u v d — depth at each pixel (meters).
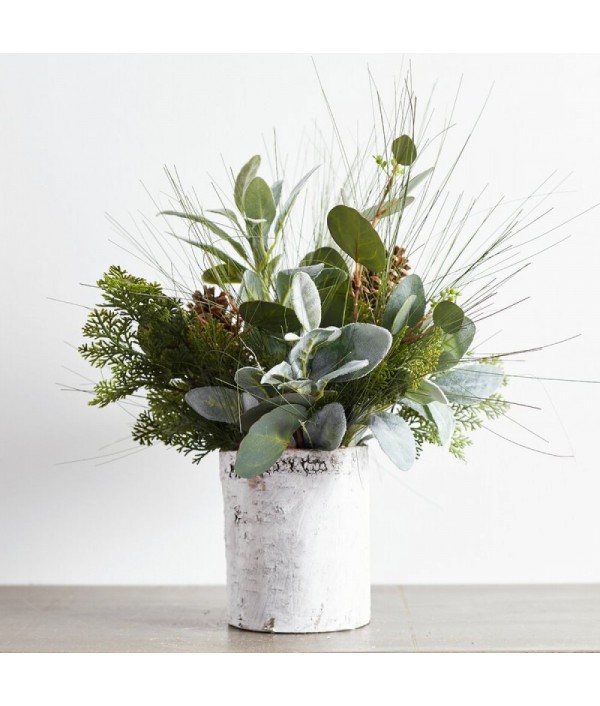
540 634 0.85
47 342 1.17
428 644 0.80
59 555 1.17
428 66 1.19
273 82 1.19
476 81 1.18
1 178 1.19
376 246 0.81
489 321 1.16
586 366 1.16
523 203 1.17
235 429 0.88
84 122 1.19
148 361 0.88
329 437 0.81
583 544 1.16
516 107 1.18
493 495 1.16
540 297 1.16
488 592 1.09
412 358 0.82
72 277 1.18
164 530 1.17
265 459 0.78
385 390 0.83
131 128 1.19
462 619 0.92
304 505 0.83
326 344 0.81
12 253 1.18
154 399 0.89
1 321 1.18
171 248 1.17
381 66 1.19
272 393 0.83
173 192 1.18
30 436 1.17
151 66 1.20
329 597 0.84
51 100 1.19
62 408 1.17
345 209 0.79
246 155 1.19
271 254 0.93
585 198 1.17
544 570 1.16
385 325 0.83
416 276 0.83
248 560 0.85
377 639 0.82
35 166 1.19
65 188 1.19
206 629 0.87
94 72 1.20
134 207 1.18
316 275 0.81
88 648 0.79
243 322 0.88
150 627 0.89
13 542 1.17
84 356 0.89
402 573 1.16
